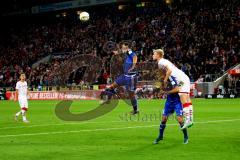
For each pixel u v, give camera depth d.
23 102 19.42
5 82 52.06
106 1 57.28
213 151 10.55
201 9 49.19
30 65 55.50
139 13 55.78
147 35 49.75
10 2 65.50
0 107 31.89
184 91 12.02
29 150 10.97
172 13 51.34
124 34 52.03
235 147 11.14
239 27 43.72
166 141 12.31
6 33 65.19
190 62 42.44
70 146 11.56
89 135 13.82
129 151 10.67
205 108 25.81
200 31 45.91
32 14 64.12
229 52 40.97
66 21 62.22
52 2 62.62
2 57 59.72
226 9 46.97
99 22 57.06
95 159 9.66
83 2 59.41
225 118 19.42
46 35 60.12
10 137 13.65
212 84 38.75
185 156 9.93
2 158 9.88
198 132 14.27
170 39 47.03
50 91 44.41
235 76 38.59
